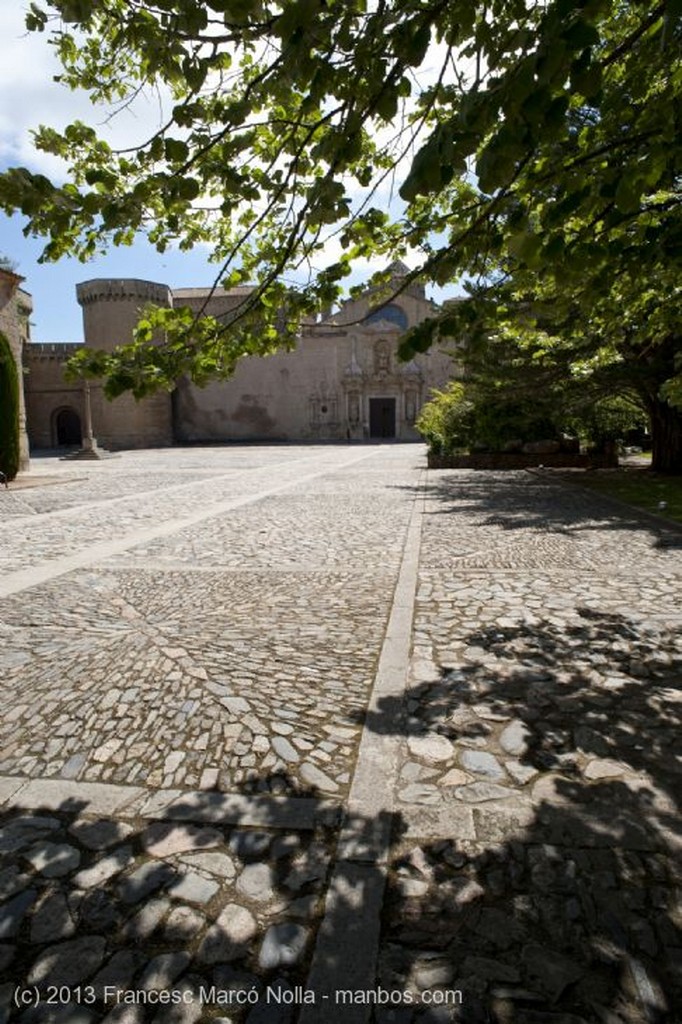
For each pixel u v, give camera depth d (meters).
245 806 2.57
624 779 2.70
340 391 52.06
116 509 11.98
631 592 5.57
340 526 9.60
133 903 2.05
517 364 13.70
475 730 3.15
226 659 4.07
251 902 2.05
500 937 1.89
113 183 2.46
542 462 20.64
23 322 43.16
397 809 2.52
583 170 2.44
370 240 3.63
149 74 2.35
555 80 1.68
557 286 3.17
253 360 52.59
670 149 2.31
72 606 5.38
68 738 3.14
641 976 1.75
